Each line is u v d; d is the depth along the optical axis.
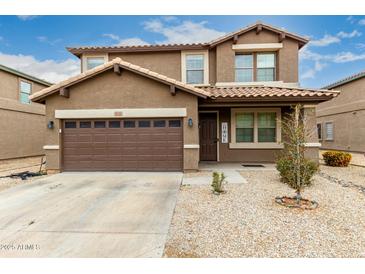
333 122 21.66
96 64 14.22
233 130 13.44
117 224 4.93
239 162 13.34
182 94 10.38
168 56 13.94
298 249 3.86
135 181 8.82
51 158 10.68
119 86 10.51
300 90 11.26
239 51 13.65
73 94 10.61
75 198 6.79
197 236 4.34
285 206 5.83
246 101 10.80
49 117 10.70
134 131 10.66
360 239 4.15
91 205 6.17
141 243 4.11
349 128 19.55
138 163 10.63
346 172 10.81
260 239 4.19
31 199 6.74
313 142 10.88
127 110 10.45
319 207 5.79
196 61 13.95
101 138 10.74
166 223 4.94
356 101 18.73
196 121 10.34
